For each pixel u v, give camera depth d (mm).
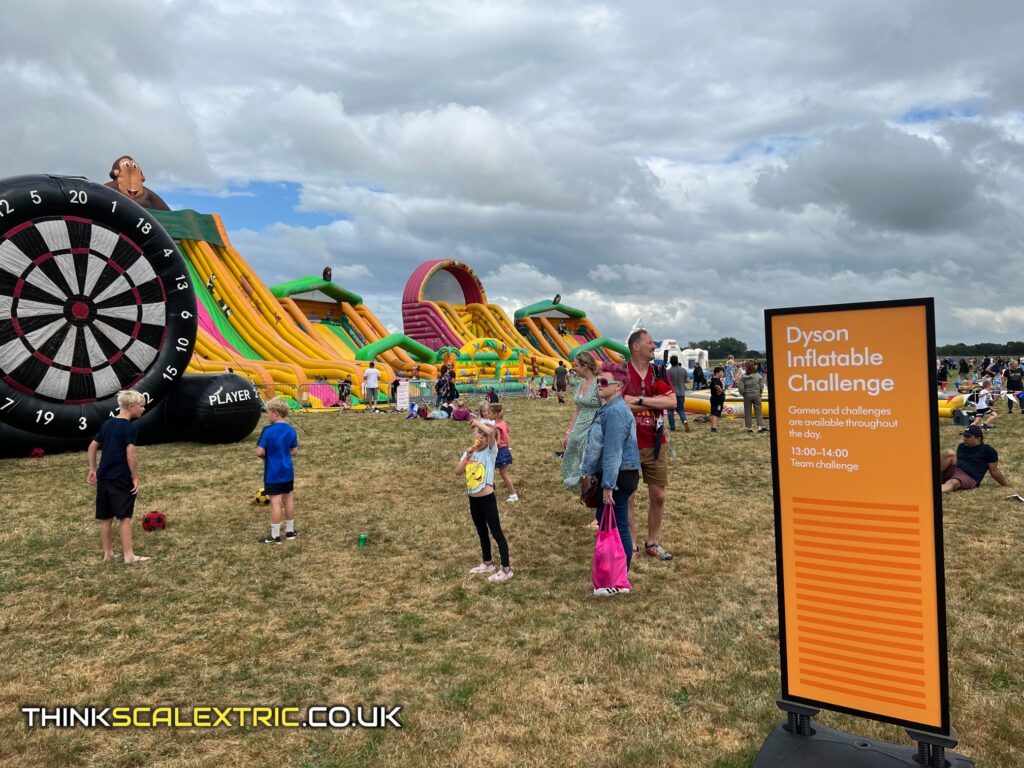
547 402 25781
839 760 2947
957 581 5531
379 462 11602
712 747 3312
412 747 3359
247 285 29531
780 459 3125
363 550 6719
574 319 56000
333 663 4305
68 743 3430
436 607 5227
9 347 11242
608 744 3361
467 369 33812
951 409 17938
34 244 11352
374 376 21891
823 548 3047
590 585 5660
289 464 7105
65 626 4910
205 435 12922
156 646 4578
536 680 4027
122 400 6336
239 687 4012
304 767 3215
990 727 3439
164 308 12859
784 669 3176
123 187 26656
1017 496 8289
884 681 2926
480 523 5938
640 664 4191
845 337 2938
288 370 22516
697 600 5277
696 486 9445
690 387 32438
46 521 7738
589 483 5660
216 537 7160
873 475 2910
